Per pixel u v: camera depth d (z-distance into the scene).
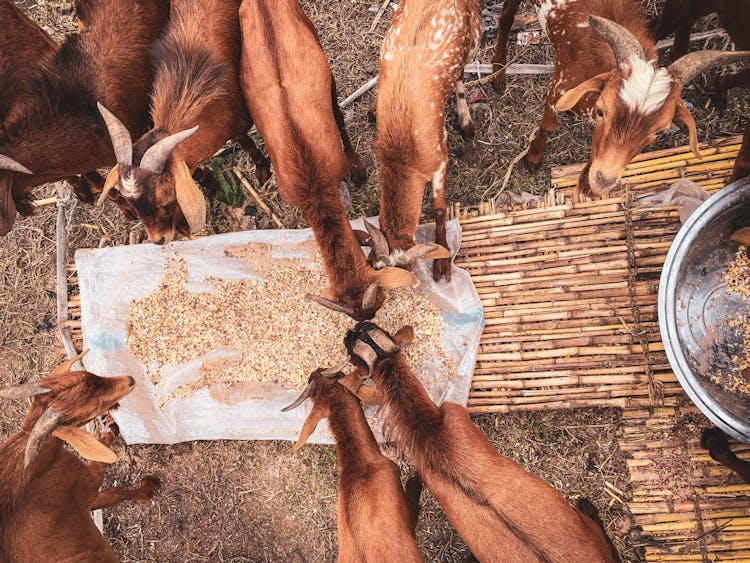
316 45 1.36
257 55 1.28
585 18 1.23
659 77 1.00
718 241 1.43
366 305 1.19
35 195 1.77
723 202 1.30
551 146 1.64
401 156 1.28
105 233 1.75
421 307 1.55
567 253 1.51
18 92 1.32
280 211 1.73
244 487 1.64
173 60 1.30
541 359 1.50
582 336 1.48
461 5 1.26
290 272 1.61
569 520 1.12
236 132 1.48
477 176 1.67
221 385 1.60
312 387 1.27
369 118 1.74
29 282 1.76
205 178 1.66
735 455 1.38
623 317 1.47
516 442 1.55
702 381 1.41
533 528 1.09
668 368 1.45
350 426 1.27
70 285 1.70
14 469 1.23
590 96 1.23
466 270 1.55
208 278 1.63
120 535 1.67
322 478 1.61
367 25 1.77
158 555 1.66
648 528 1.45
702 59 1.02
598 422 1.52
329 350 1.57
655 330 1.46
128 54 1.38
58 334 1.73
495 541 1.11
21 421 1.73
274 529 1.63
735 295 1.42
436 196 1.43
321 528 1.61
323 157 1.30
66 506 1.30
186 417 1.60
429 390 1.53
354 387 1.27
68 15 1.87
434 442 1.17
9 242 1.78
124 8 1.38
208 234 1.75
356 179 1.70
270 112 1.28
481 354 1.52
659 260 1.47
